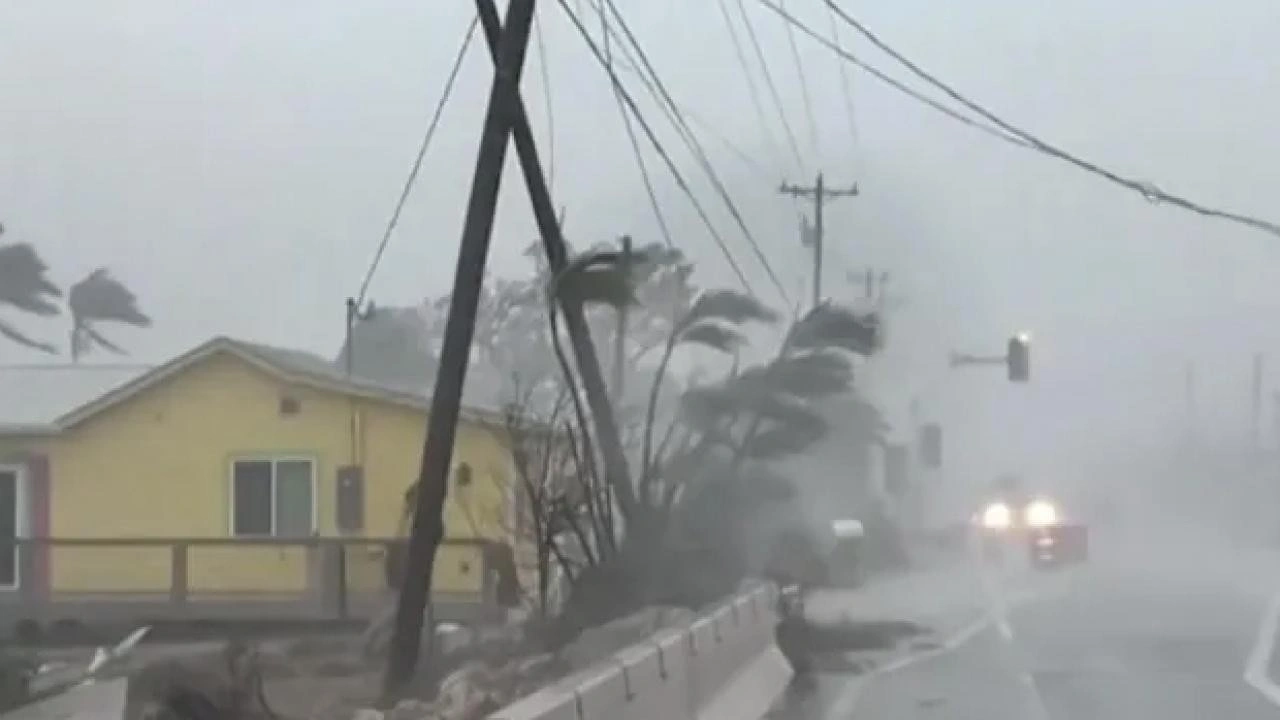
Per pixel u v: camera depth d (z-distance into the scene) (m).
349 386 54.94
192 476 55.00
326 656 39.03
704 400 42.09
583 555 39.84
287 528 55.00
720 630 30.28
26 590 53.53
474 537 49.53
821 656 42.28
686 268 45.12
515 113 30.12
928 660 42.00
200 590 52.31
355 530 54.69
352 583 51.53
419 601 28.95
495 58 30.58
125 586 53.88
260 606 49.03
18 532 54.62
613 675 21.22
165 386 55.31
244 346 55.16
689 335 43.09
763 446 42.56
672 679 25.22
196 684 21.98
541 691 19.45
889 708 32.38
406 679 28.61
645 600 37.56
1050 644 46.03
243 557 54.53
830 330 44.19
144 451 55.09
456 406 29.38
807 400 44.66
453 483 53.06
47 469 54.94
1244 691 34.72
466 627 40.88
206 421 55.16
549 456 39.59
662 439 43.53
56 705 31.11
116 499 54.91
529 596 43.53
